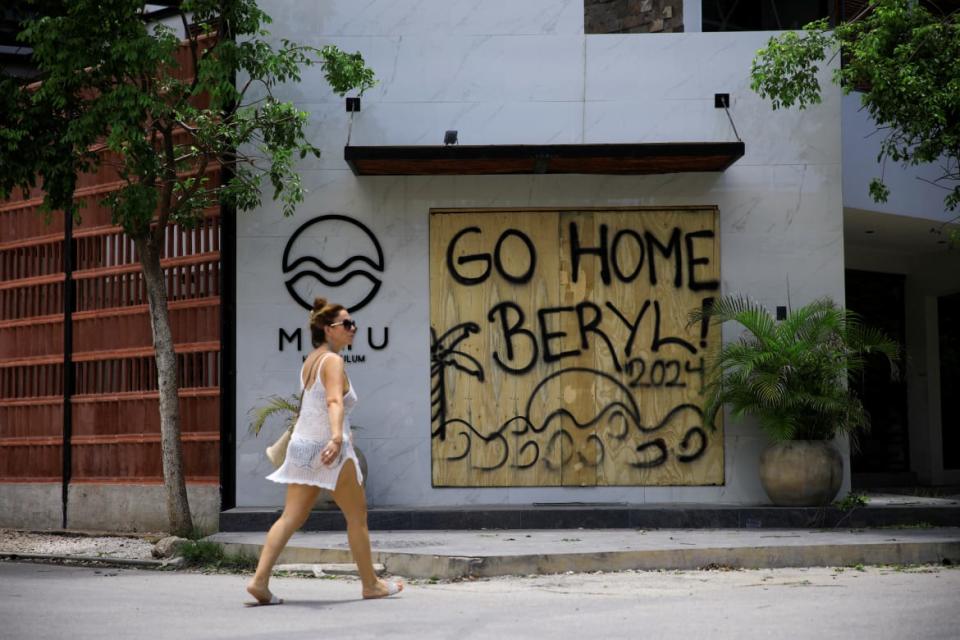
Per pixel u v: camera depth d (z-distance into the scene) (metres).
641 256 13.76
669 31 15.70
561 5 14.02
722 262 13.77
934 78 12.65
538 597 7.98
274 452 7.68
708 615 6.88
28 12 13.59
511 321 13.70
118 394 14.36
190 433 13.76
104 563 11.36
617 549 9.96
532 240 13.78
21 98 12.42
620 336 13.68
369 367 13.70
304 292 13.77
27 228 15.32
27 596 8.36
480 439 13.60
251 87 13.86
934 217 16.33
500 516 12.55
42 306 15.11
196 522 13.56
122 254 14.52
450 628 6.40
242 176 13.02
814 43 13.05
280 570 10.06
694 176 13.83
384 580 8.59
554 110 13.93
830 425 12.86
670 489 13.52
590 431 13.59
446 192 13.83
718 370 13.32
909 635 6.07
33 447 14.95
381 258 13.77
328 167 13.87
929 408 19.95
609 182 13.82
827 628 6.32
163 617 7.02
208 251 13.87
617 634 6.15
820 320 12.88
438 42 13.98
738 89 13.93
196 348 13.84
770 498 12.90
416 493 13.56
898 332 20.22
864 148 15.58
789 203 13.82
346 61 12.56
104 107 11.57
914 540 10.53
